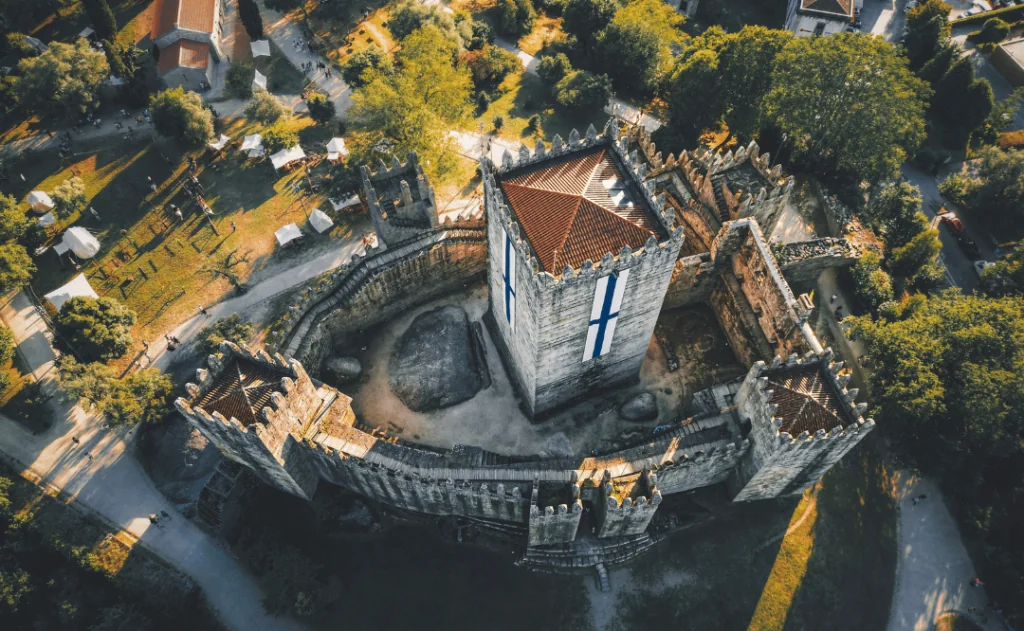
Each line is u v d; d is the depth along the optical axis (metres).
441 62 90.06
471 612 60.22
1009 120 95.25
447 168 86.88
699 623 59.31
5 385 71.12
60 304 74.81
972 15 114.69
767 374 56.66
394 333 74.69
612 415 67.94
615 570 61.44
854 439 53.62
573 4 103.31
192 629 60.53
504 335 68.19
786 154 88.31
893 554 63.56
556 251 51.41
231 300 77.75
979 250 86.00
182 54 99.00
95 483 66.69
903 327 66.69
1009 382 60.28
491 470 59.38
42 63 90.88
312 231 83.81
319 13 112.75
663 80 98.56
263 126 95.94
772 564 61.69
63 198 82.00
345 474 61.44
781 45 84.56
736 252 69.69
